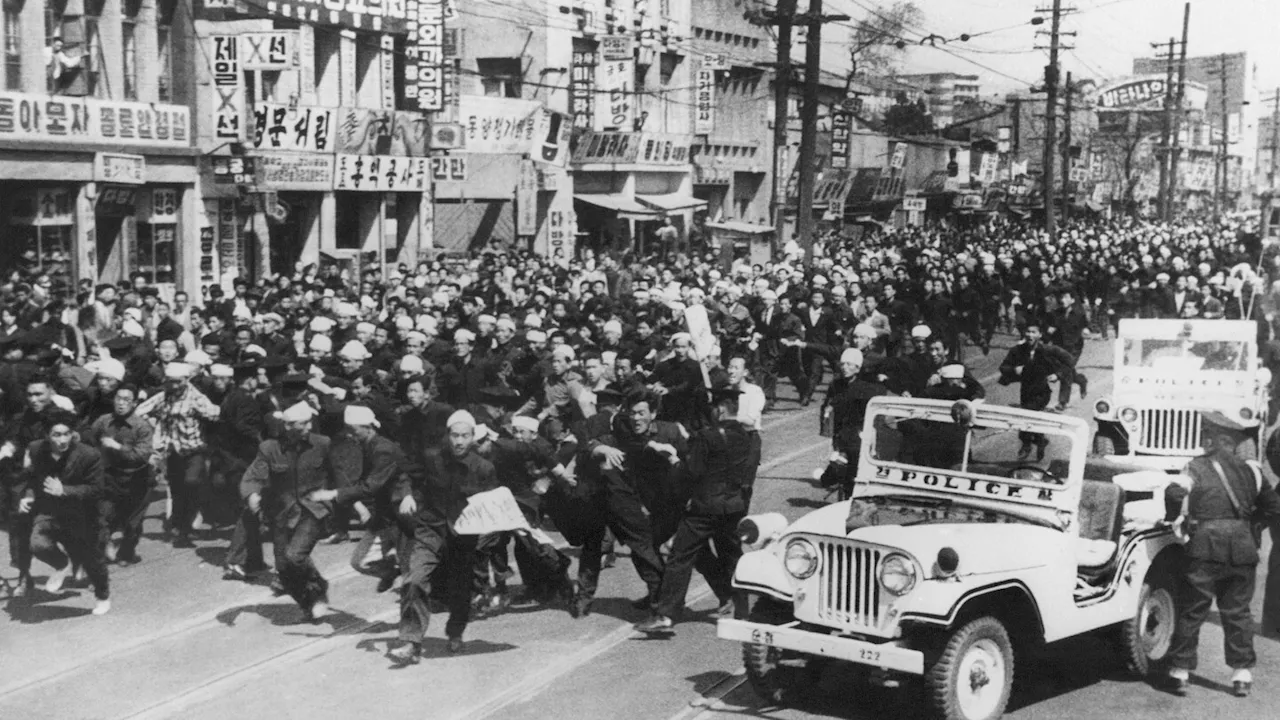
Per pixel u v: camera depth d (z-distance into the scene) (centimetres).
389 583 1177
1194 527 984
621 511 1139
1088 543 1005
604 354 1675
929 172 7806
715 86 5800
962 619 893
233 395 1423
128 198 2953
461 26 4688
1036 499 988
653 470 1169
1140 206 10544
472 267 3259
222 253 3288
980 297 3425
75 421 1195
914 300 3253
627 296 2781
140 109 2923
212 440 1425
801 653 967
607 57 4816
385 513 1119
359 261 3781
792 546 927
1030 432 1000
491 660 1055
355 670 1022
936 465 1034
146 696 955
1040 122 10206
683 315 2205
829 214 6281
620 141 4850
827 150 6400
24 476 1235
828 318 2530
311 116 3431
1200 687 1014
